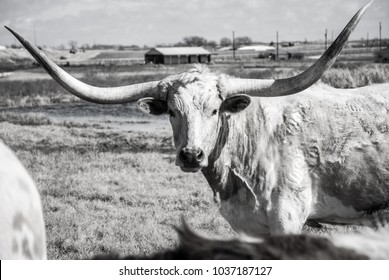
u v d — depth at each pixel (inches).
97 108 1003.3
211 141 193.5
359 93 213.6
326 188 203.8
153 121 802.8
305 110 204.4
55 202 330.6
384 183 202.5
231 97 195.9
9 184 99.6
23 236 98.8
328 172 202.1
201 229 281.0
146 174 406.0
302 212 198.8
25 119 803.4
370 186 202.4
